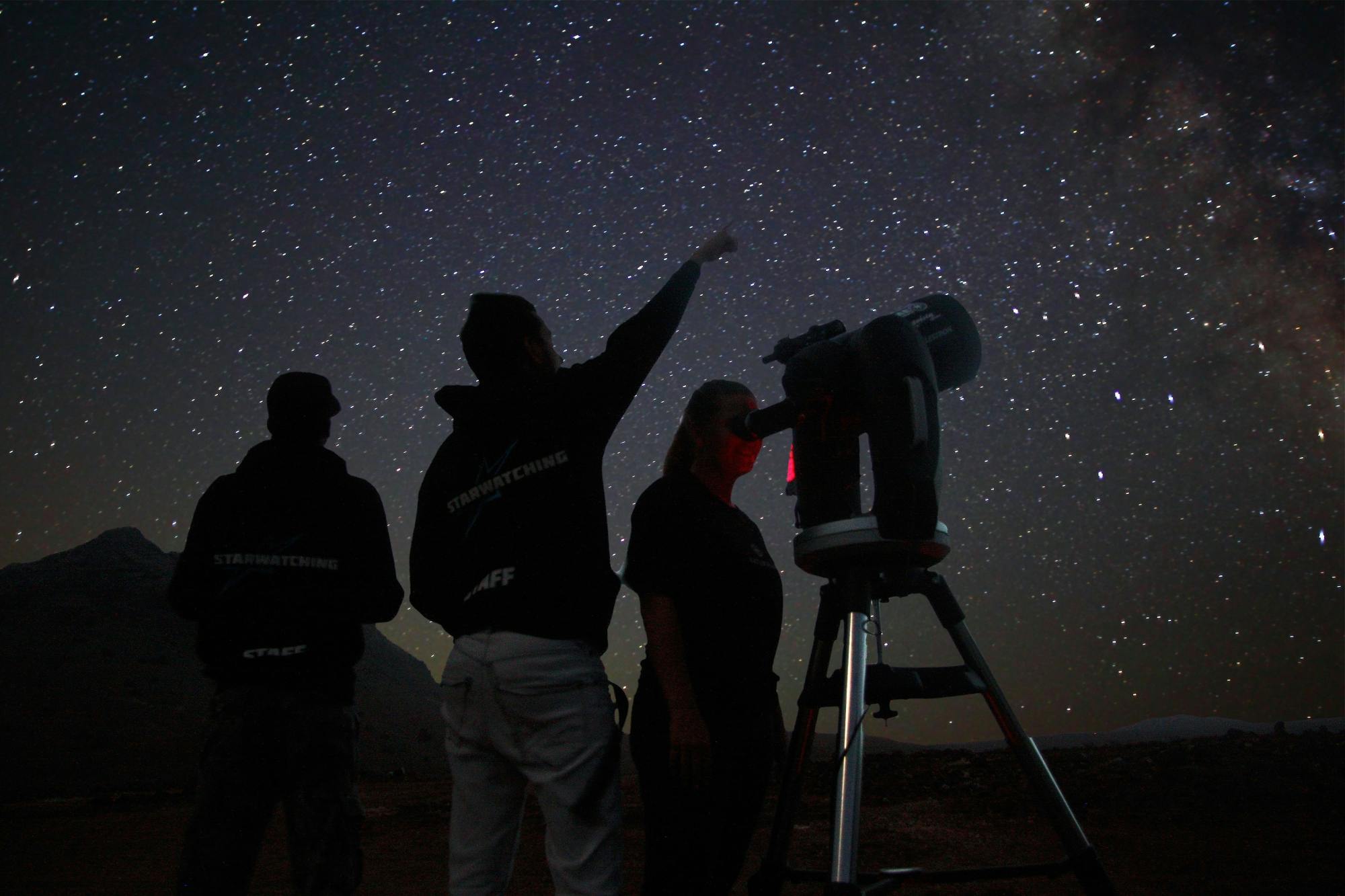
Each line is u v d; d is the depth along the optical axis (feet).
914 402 5.22
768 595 6.17
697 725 5.39
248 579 6.46
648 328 5.73
